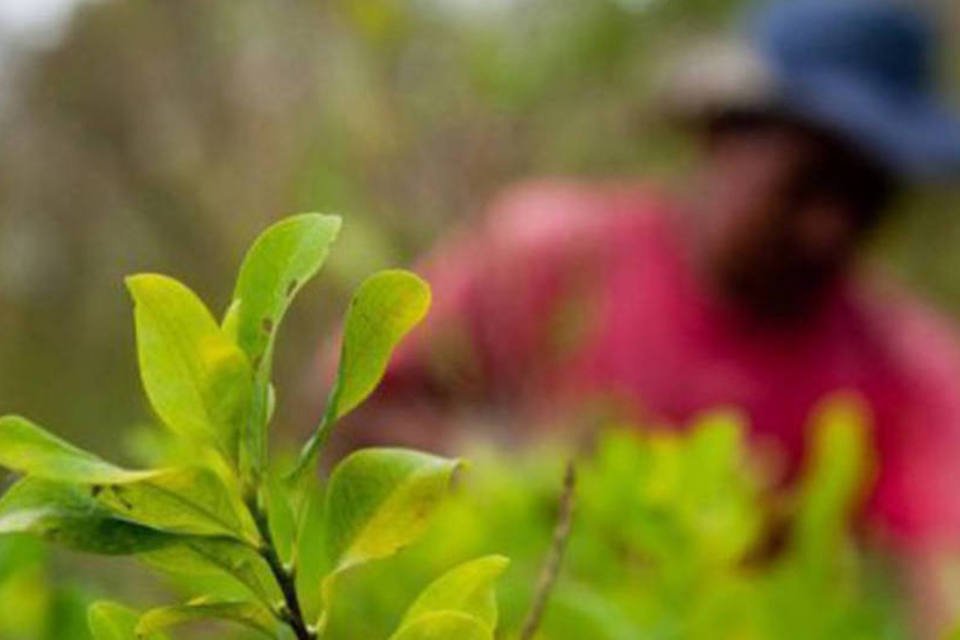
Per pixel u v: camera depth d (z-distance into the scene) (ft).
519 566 5.71
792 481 12.32
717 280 12.39
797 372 12.55
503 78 9.06
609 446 5.82
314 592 4.62
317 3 9.62
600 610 4.56
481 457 6.95
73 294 13.70
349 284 8.52
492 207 8.55
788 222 12.78
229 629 4.64
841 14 13.78
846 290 12.96
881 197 13.62
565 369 8.32
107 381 13.87
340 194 8.68
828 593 5.55
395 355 7.83
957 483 11.91
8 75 13.07
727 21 18.95
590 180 12.75
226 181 10.27
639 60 16.24
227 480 2.70
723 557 5.73
